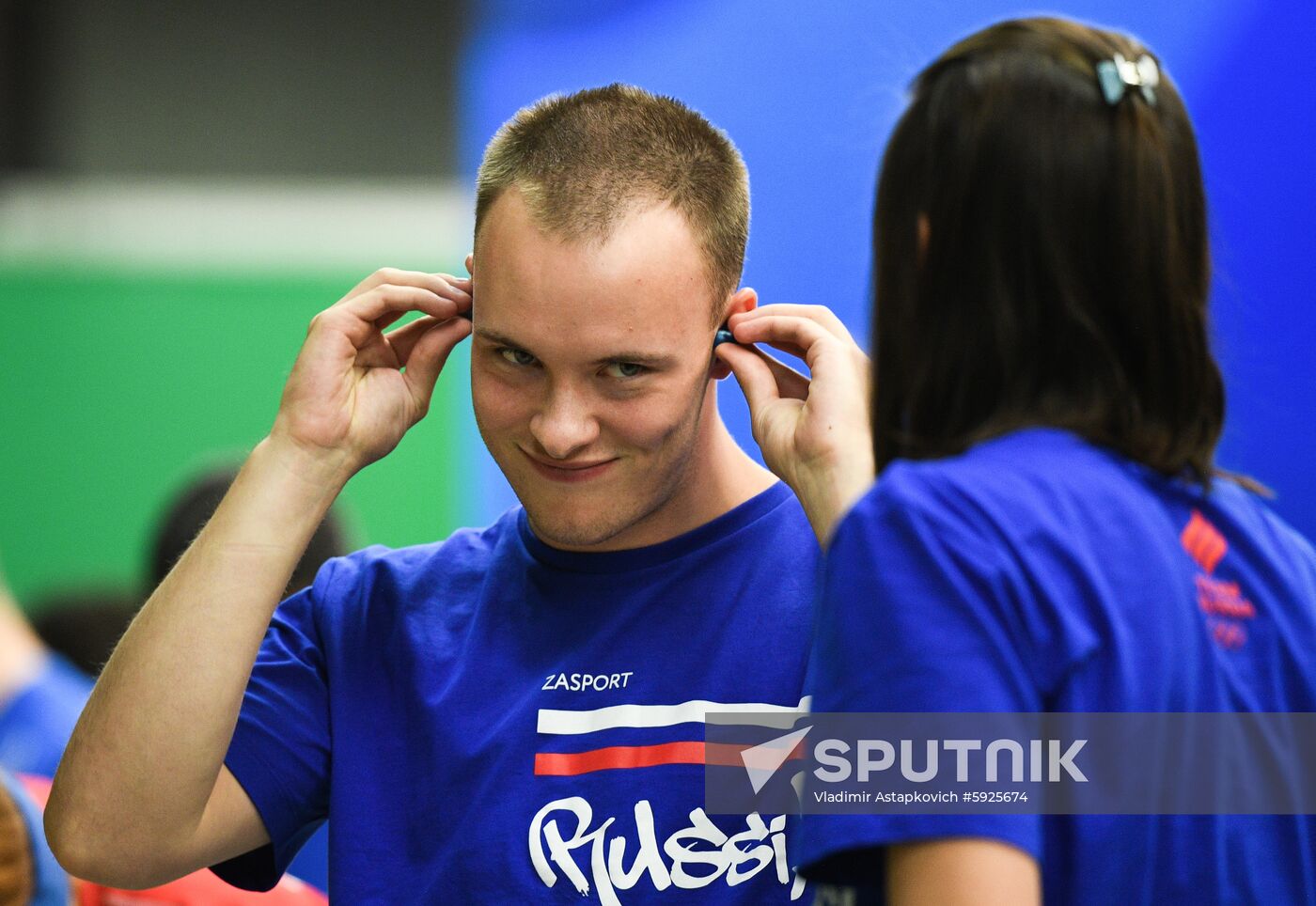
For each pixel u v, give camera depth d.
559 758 3.28
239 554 3.29
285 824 3.50
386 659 3.54
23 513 13.80
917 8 12.54
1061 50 2.50
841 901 2.41
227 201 13.81
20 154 13.77
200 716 3.22
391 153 13.74
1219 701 2.40
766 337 3.33
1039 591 2.27
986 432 2.48
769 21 12.78
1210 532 2.54
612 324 3.04
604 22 13.24
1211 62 12.05
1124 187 2.44
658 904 3.16
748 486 3.53
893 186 2.60
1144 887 2.29
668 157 3.17
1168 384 2.50
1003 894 2.15
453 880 3.25
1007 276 2.46
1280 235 11.87
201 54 13.75
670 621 3.37
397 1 13.62
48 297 13.83
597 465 3.20
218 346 13.87
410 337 3.63
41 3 13.67
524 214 3.09
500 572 3.57
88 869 3.28
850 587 2.34
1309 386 11.71
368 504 13.20
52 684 5.44
